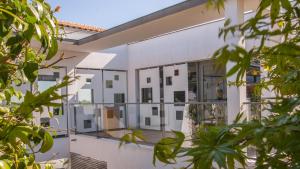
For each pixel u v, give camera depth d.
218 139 0.66
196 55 8.61
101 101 10.22
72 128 8.50
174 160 0.71
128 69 10.97
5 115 0.95
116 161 6.82
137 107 6.76
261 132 0.58
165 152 0.72
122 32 7.29
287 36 0.57
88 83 9.91
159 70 10.03
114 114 7.35
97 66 10.12
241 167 0.66
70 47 8.80
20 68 1.06
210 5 0.60
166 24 6.65
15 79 1.28
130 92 10.86
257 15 0.52
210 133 0.69
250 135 0.61
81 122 8.29
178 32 9.17
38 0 1.09
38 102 0.84
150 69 10.36
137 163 6.18
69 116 8.62
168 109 6.02
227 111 4.73
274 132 0.57
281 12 0.55
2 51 1.10
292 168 0.52
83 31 9.62
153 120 6.33
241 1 4.63
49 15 1.13
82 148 8.05
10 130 0.89
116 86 10.70
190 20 6.33
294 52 0.57
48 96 0.84
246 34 0.50
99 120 7.79
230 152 0.58
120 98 10.77
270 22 0.53
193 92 8.89
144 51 10.36
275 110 0.67
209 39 8.24
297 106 0.63
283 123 0.58
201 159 0.59
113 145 6.97
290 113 0.63
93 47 8.93
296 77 0.72
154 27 6.91
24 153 1.20
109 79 10.54
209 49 8.22
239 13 4.58
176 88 9.45
